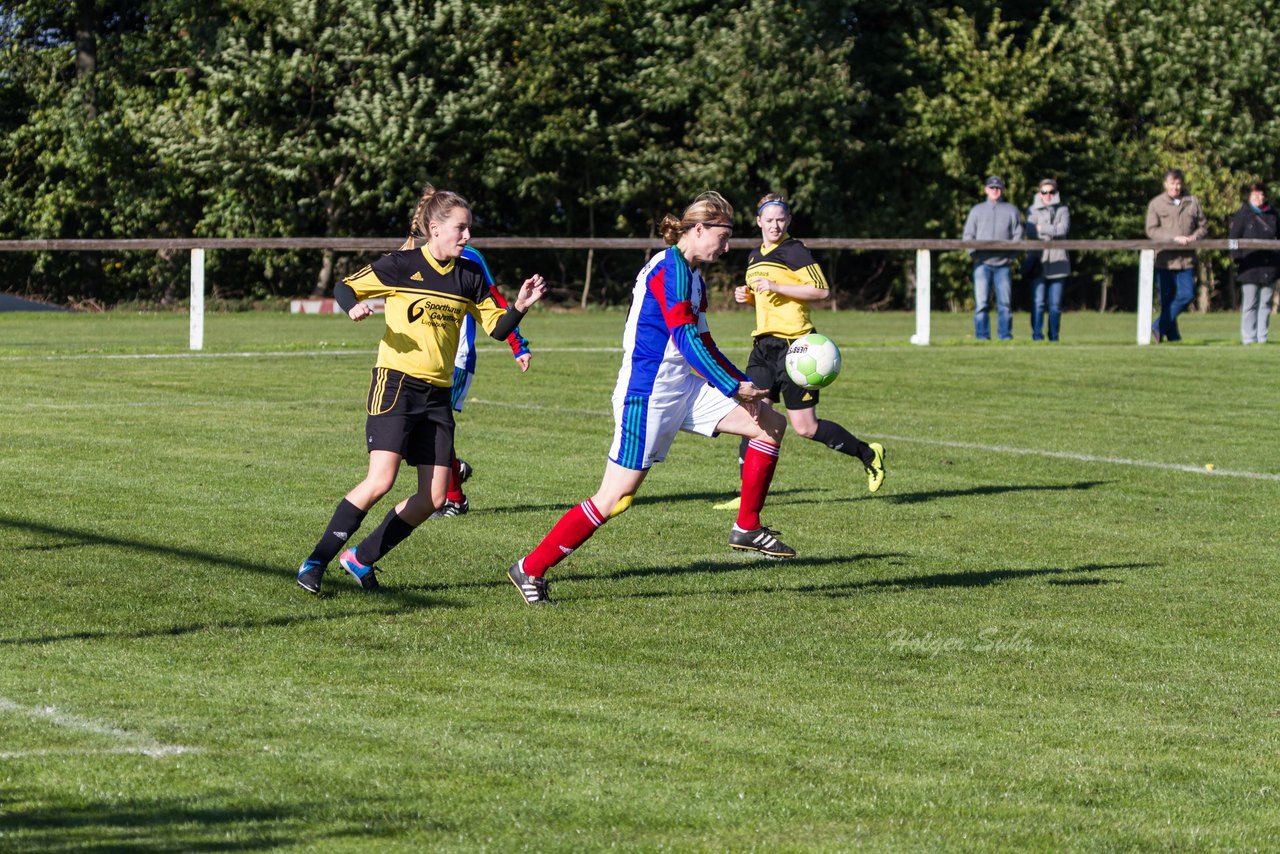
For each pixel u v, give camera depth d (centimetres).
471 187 11444
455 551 2698
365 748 1587
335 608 2244
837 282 12619
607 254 12081
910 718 1758
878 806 1449
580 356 6650
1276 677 1980
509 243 6738
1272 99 12606
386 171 10525
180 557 2559
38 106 11262
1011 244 7231
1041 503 3328
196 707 1722
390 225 11444
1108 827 1409
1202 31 12638
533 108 11225
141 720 1666
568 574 2545
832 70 11550
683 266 2289
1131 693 1888
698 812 1420
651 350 2297
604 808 1423
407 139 10338
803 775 1534
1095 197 12781
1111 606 2378
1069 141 12769
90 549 2606
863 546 2839
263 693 1789
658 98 11506
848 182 12544
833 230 12000
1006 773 1559
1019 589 2491
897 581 2541
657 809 1423
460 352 3100
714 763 1565
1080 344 7344
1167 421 4725
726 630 2177
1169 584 2544
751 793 1475
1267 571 2655
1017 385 5641
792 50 11531
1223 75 12662
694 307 2291
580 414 4691
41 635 2038
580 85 11475
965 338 8088
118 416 4438
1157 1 12850
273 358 6319
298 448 3853
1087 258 12838
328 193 10888
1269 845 1374
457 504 3052
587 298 11862
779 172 11669
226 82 10669
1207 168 12431
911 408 4988
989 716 1775
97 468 3494
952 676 1952
